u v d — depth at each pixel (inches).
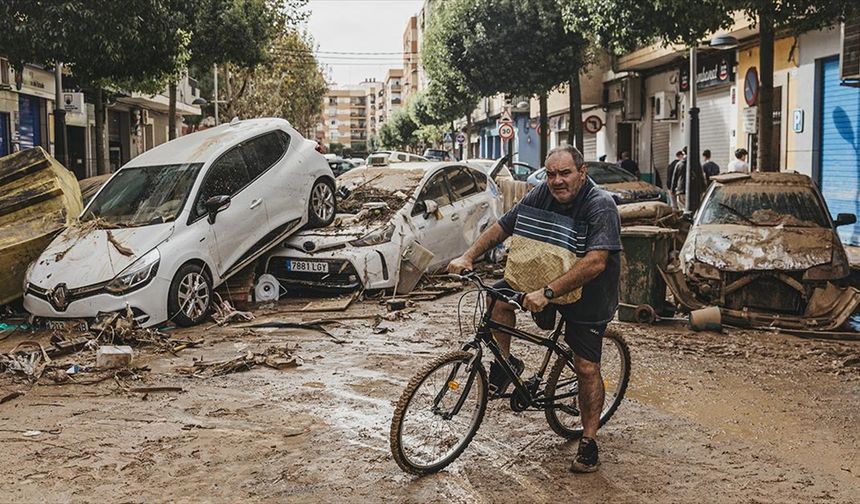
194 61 1082.1
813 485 193.5
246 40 1066.7
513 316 205.5
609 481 195.0
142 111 1673.2
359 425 238.7
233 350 340.5
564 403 218.8
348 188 516.7
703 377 291.1
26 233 416.5
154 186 418.9
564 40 1036.5
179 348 339.9
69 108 946.7
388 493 187.9
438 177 513.7
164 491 190.2
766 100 597.0
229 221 417.1
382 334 367.9
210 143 442.3
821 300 368.2
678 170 914.1
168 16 623.5
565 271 190.9
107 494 188.7
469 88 1203.9
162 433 232.5
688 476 198.4
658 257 390.0
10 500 185.3
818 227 392.8
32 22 556.4
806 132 807.7
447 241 501.0
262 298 447.5
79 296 369.7
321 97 2994.6
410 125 3656.5
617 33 615.5
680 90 1119.6
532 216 196.7
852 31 649.6
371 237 453.1
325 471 201.6
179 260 384.5
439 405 199.5
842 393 272.1
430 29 1533.0
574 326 199.5
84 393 277.4
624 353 234.7
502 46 1063.6
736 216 404.8
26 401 267.9
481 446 218.5
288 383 286.7
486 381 205.5
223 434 231.1
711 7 538.0
